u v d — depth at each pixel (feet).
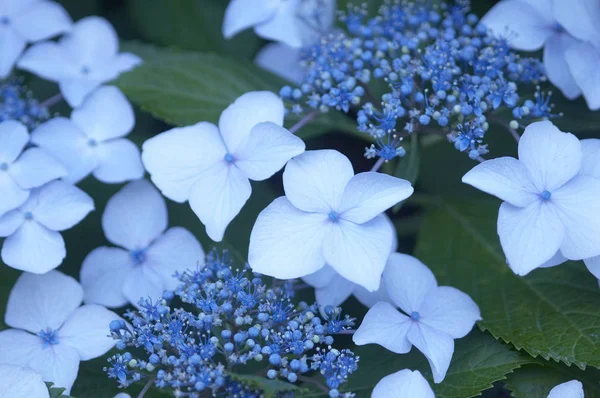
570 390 1.96
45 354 2.01
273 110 2.03
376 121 2.07
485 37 2.10
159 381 1.94
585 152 1.99
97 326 2.03
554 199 1.96
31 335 2.02
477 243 2.16
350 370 1.95
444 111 2.00
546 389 2.01
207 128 2.04
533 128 1.97
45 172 2.05
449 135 2.01
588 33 2.07
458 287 2.11
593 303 2.05
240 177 2.00
